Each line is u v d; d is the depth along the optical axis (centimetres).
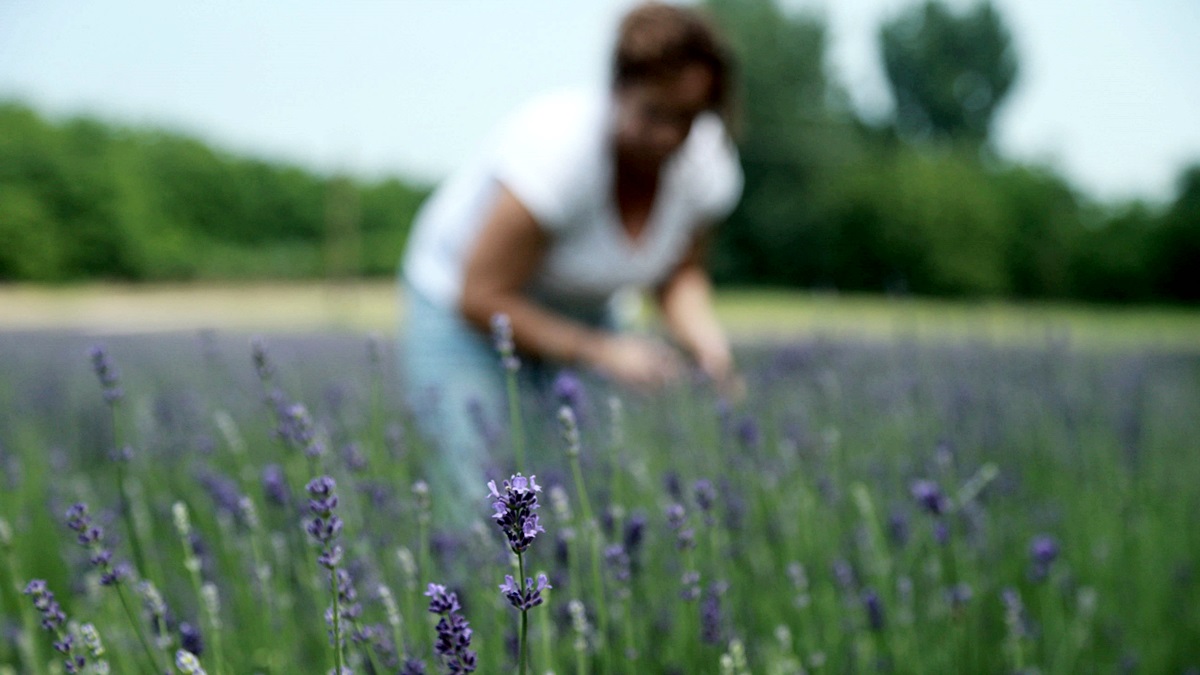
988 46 6194
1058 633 257
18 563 242
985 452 380
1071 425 426
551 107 365
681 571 238
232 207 4156
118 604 197
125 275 3659
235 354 853
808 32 4784
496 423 304
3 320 2041
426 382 370
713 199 429
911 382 457
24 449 368
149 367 671
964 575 255
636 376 356
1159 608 296
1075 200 3916
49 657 217
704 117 393
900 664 232
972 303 611
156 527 277
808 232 4541
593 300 420
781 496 289
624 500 279
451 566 225
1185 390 654
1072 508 347
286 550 219
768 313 2506
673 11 346
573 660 199
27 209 3356
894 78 6291
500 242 354
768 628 240
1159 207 3662
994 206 4066
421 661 146
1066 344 535
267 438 349
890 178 4322
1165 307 3606
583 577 212
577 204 365
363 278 4109
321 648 212
